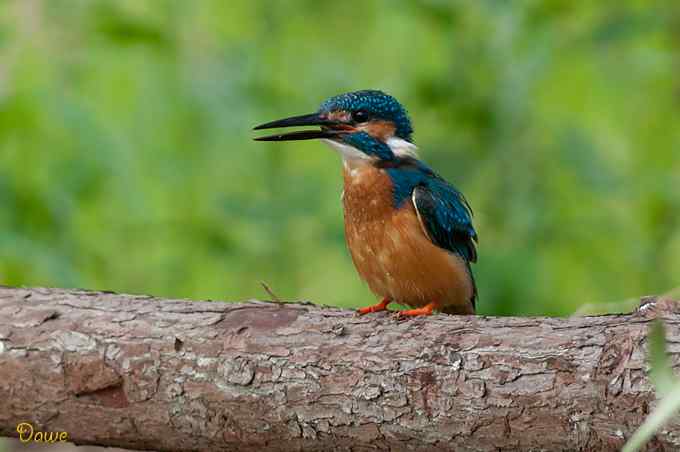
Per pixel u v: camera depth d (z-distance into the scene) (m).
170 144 14.36
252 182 14.45
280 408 7.77
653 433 6.89
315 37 15.24
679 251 13.75
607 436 7.10
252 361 7.82
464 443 7.47
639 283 13.60
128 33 13.55
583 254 13.48
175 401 7.93
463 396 7.42
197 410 7.91
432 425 7.50
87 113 12.91
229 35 14.76
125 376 7.97
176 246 14.28
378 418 7.60
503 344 7.50
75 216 13.27
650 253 13.62
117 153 13.33
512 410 7.31
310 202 13.81
